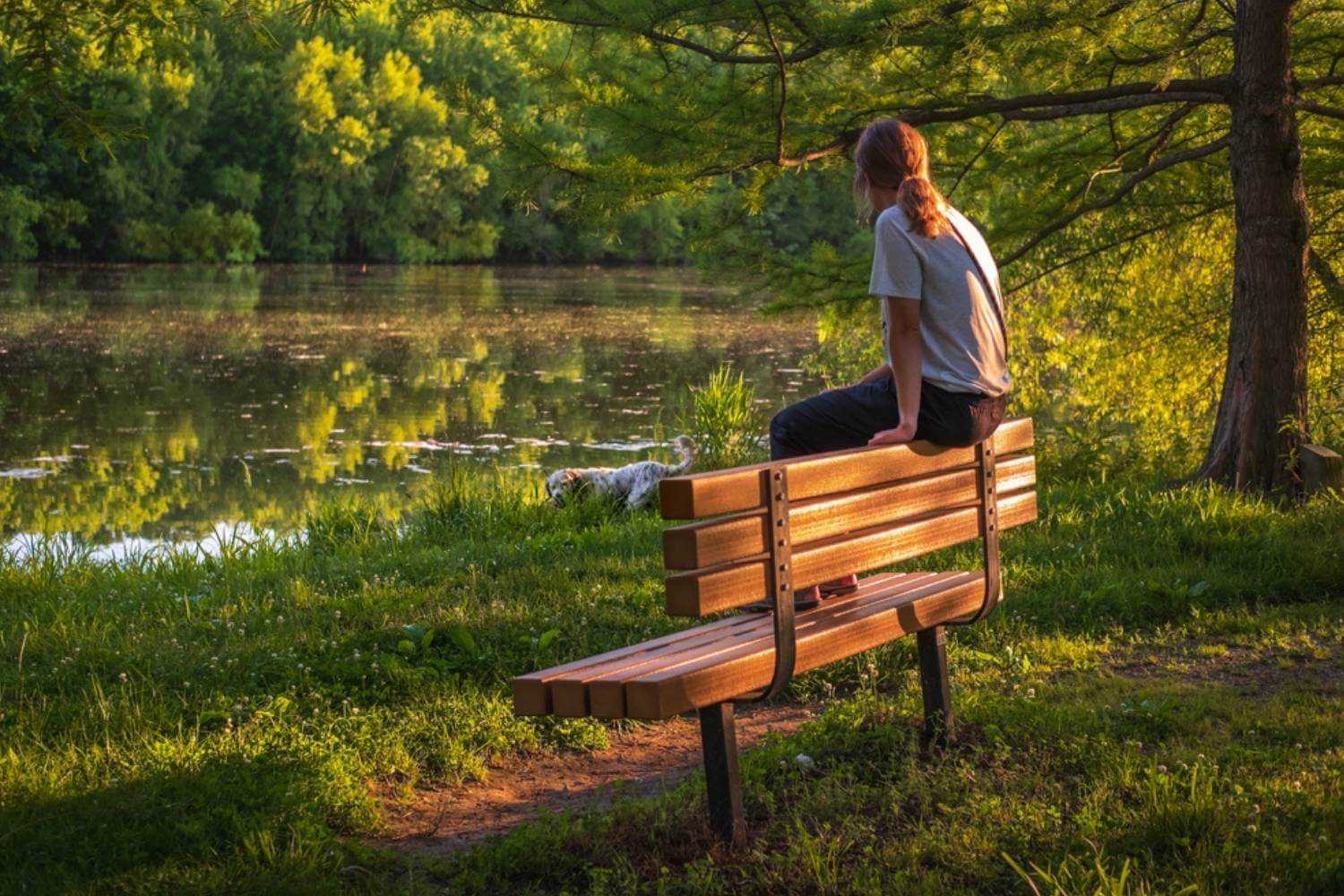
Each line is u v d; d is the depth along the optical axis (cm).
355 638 612
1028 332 1454
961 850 346
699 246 1077
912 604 406
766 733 500
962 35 908
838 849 353
